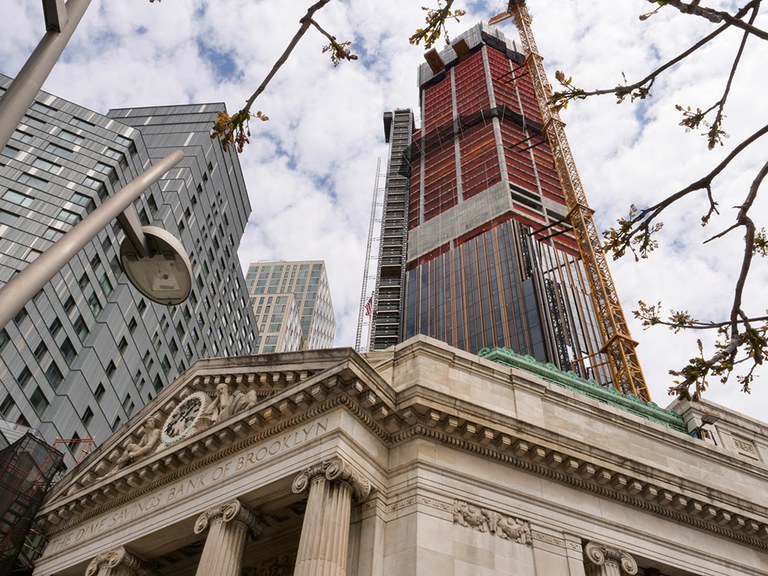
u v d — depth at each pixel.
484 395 33.06
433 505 27.59
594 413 35.66
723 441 41.28
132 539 33.03
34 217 79.88
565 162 156.50
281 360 33.72
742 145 11.55
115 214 14.45
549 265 146.00
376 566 25.95
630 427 36.16
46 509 38.62
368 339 173.38
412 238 176.25
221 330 121.00
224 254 123.94
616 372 109.31
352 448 28.31
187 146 114.25
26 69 11.95
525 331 130.12
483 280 147.25
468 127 195.25
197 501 31.34
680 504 32.28
